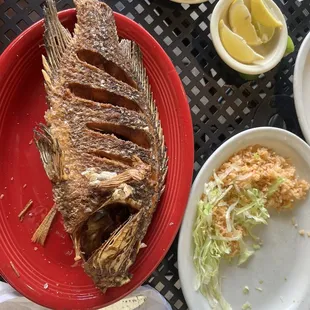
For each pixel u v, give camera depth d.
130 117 0.30
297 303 0.38
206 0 0.35
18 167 0.33
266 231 0.38
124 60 0.31
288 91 0.39
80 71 0.29
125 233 0.29
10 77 0.32
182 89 0.34
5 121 0.33
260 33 0.37
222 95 0.38
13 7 0.34
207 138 0.38
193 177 0.38
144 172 0.29
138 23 0.36
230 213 0.37
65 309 0.33
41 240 0.33
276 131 0.36
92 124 0.29
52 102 0.29
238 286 0.38
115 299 0.33
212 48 0.38
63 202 0.29
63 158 0.28
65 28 0.31
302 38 0.40
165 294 0.38
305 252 0.39
